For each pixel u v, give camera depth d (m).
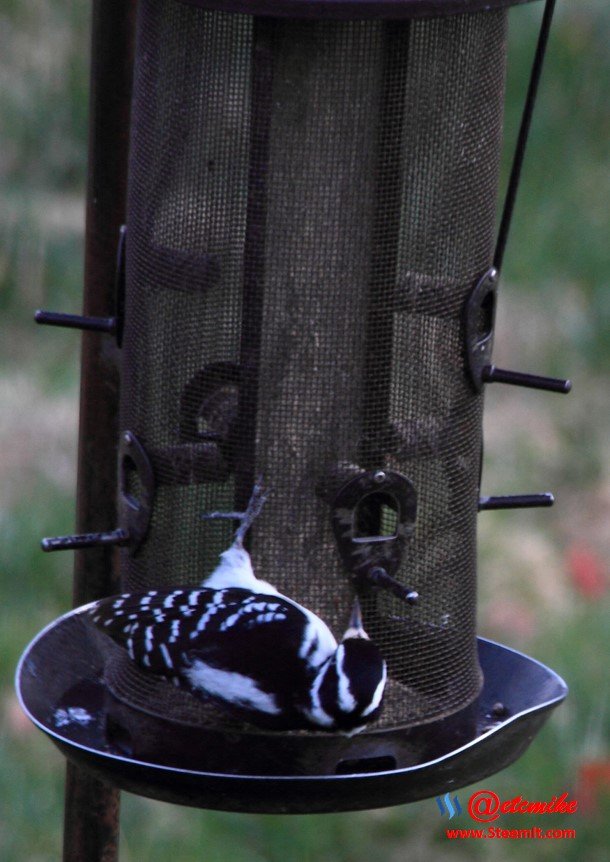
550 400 17.92
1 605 14.06
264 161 7.18
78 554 8.16
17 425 16.58
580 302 18.95
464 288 7.57
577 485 16.52
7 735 12.42
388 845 11.78
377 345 7.34
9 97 20.62
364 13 6.53
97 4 7.70
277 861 11.62
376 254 7.28
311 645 6.84
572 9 21.22
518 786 11.94
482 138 7.56
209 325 7.40
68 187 20.39
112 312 7.96
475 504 7.93
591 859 11.52
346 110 7.13
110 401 7.98
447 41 7.23
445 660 7.59
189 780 6.41
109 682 7.59
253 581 7.17
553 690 7.62
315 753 7.09
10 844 11.44
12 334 18.50
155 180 7.52
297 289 7.29
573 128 20.58
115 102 7.75
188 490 7.50
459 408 7.66
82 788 7.96
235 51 7.12
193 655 6.81
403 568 7.51
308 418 7.37
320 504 7.38
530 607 14.12
